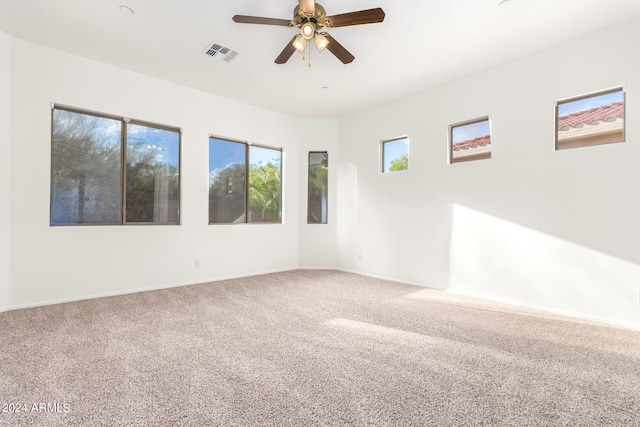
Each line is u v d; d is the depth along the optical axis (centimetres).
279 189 625
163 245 462
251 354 242
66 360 227
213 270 518
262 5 299
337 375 211
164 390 189
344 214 623
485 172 426
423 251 496
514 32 342
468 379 208
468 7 300
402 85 480
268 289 461
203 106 507
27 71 358
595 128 344
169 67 426
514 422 163
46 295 368
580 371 221
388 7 300
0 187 337
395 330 298
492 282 416
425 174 496
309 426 158
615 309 324
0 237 338
